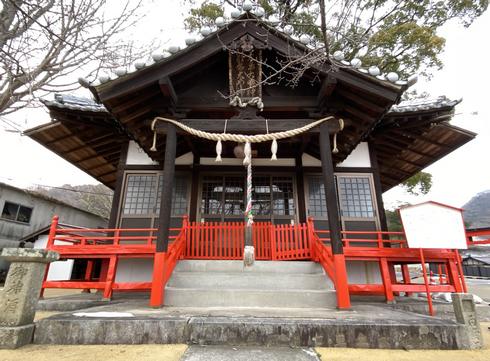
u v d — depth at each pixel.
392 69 10.18
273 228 5.88
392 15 9.70
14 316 2.90
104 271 6.39
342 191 6.88
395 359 2.58
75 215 19.67
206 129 5.09
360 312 3.78
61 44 4.48
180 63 4.91
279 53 5.11
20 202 16.33
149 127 5.66
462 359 2.61
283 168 7.21
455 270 5.31
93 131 6.93
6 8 4.28
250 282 4.86
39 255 3.09
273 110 5.52
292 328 2.94
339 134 5.89
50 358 2.51
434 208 4.50
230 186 7.14
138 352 2.67
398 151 7.62
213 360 2.48
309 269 5.25
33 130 6.62
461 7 9.16
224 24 5.04
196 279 4.89
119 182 7.04
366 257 5.35
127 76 4.66
